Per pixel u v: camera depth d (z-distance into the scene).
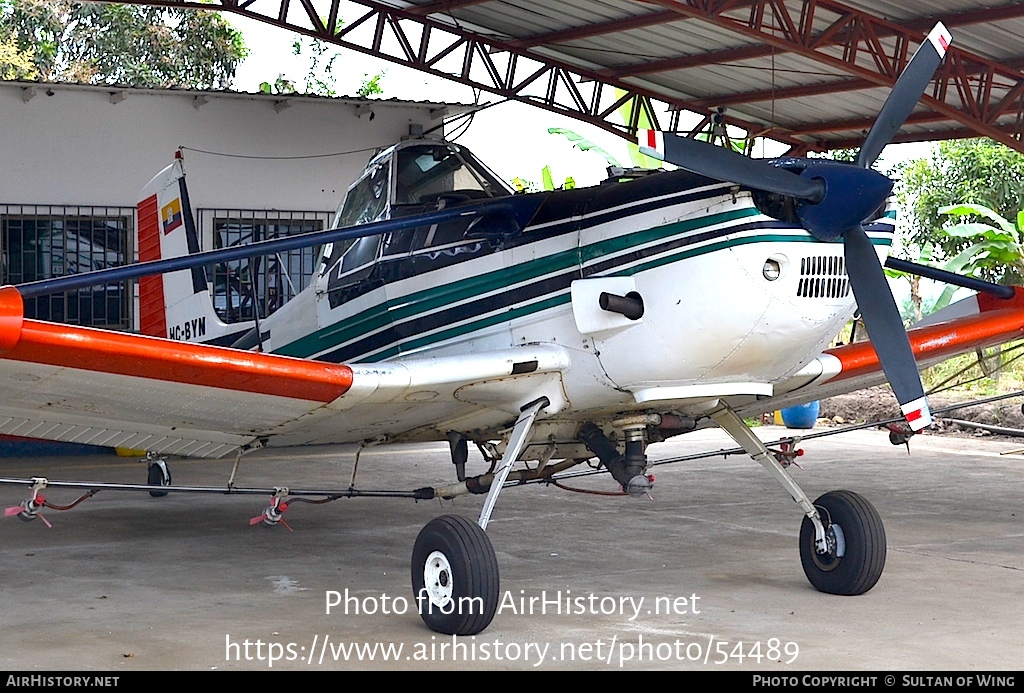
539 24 12.84
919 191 16.55
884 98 12.73
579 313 4.80
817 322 4.56
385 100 13.40
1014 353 14.16
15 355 4.01
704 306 4.49
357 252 5.95
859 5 10.27
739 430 5.32
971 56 10.76
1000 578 5.52
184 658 4.06
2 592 5.21
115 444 5.40
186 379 4.36
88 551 6.32
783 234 4.42
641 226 4.71
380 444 6.14
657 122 14.99
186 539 6.74
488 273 5.28
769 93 13.41
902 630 4.45
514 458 4.93
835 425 14.02
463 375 4.76
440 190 5.83
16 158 12.15
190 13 25.61
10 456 11.70
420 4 13.23
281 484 9.34
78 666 3.95
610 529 7.07
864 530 4.99
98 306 12.61
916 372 4.47
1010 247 13.92
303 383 4.51
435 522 4.54
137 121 12.59
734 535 6.82
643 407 5.09
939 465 10.51
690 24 11.57
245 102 12.99
